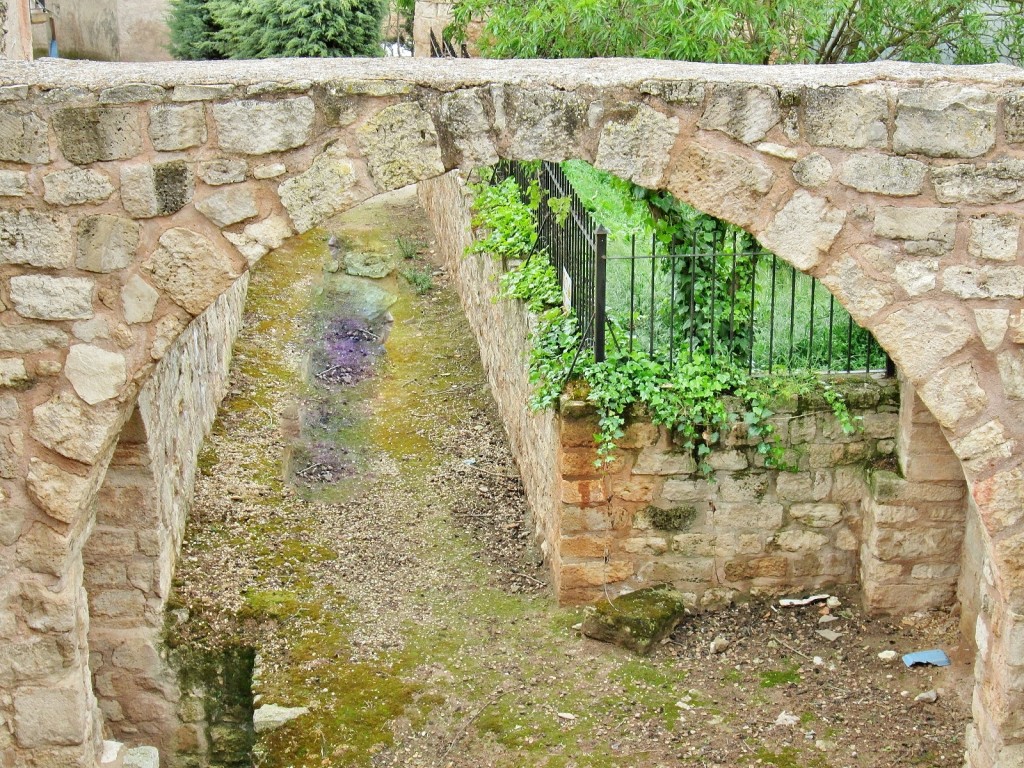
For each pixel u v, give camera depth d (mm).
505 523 8312
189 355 8195
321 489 8766
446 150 4711
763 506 7086
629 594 7109
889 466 6988
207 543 7809
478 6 9414
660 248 7414
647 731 6152
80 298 4715
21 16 8945
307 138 4645
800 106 4668
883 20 9188
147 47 16297
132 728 7043
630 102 4688
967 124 4664
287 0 13492
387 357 10992
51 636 5000
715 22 8039
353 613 7230
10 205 4613
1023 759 5152
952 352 4887
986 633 5277
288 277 12422
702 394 6828
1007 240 4770
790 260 4828
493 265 9797
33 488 4867
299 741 6156
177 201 4652
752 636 6977
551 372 7125
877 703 6348
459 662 6738
